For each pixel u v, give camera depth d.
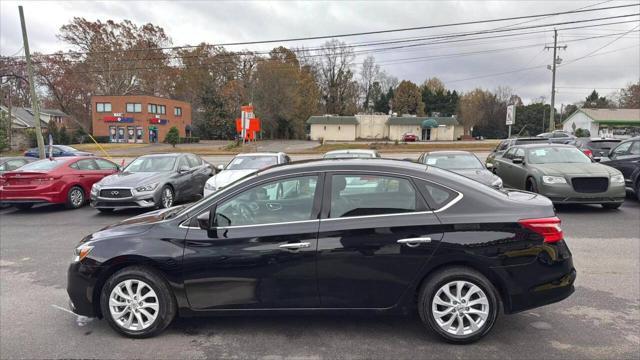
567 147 10.52
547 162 9.99
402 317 4.02
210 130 66.56
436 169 3.89
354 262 3.49
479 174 9.80
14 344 3.65
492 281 3.48
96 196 10.05
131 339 3.70
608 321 3.86
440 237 3.42
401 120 69.31
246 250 3.56
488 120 85.38
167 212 4.17
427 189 3.58
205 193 10.10
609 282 4.86
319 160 4.04
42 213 10.78
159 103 59.78
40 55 51.59
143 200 9.94
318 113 79.62
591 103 86.12
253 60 61.44
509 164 11.21
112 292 3.69
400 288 3.47
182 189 11.45
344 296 3.53
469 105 85.31
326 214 3.58
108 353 3.46
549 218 3.51
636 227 7.67
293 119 67.56
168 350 3.50
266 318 4.06
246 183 3.74
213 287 3.61
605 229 7.55
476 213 3.49
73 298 3.77
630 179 10.20
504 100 89.06
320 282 3.53
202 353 3.44
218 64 69.12
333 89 83.12
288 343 3.57
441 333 3.45
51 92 64.69
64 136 50.62
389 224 3.47
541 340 3.52
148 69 64.44
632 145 10.57
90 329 3.93
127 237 3.73
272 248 3.53
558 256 3.48
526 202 3.66
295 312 3.60
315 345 3.53
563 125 63.09
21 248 7.17
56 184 10.79
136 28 66.06
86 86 61.88
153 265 3.65
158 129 59.34
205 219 3.63
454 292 3.47
